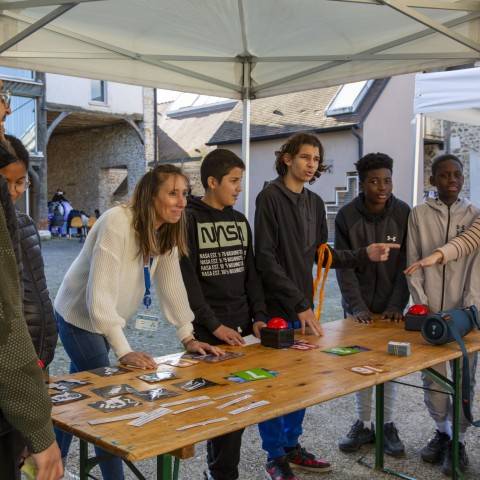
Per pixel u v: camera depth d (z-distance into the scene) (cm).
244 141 489
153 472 323
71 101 2230
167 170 231
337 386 203
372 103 1681
